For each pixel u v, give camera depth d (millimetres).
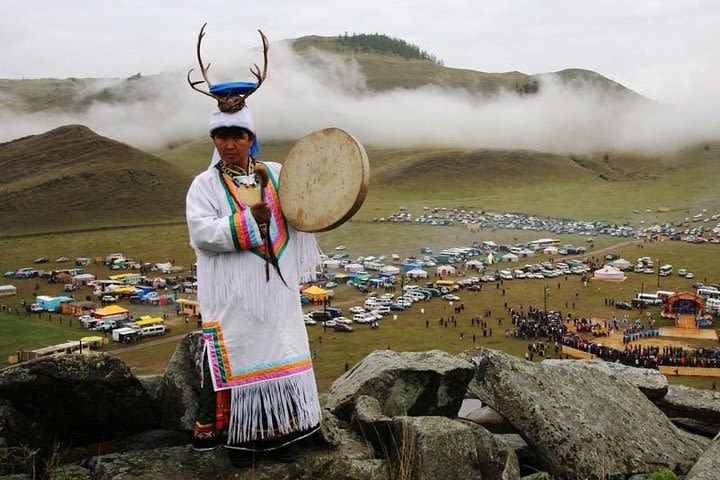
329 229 5094
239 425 5105
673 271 103500
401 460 5449
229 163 5344
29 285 103312
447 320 71375
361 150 4914
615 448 6473
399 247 133875
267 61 5684
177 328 68188
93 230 170250
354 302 81688
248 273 5074
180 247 141375
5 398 5762
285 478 5152
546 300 83312
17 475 5480
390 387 6766
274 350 5113
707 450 6211
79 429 6070
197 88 5242
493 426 7871
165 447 5957
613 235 148625
